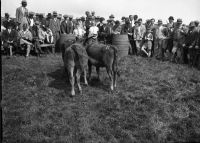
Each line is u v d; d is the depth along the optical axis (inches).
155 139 291.4
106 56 394.0
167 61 626.8
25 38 609.9
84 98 380.2
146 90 422.6
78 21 724.7
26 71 483.2
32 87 418.0
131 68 542.9
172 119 337.4
